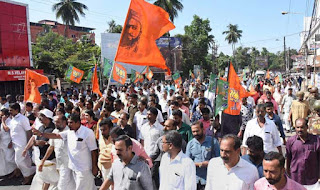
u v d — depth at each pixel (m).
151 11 5.82
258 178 3.20
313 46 17.36
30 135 6.77
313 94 8.32
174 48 40.56
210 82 7.18
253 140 3.55
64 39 38.56
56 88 19.80
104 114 6.42
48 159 5.58
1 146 6.97
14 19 21.06
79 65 30.70
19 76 20.45
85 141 4.92
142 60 5.71
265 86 14.69
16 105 6.64
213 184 3.29
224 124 6.53
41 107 7.27
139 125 6.43
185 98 9.29
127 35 5.66
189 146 4.44
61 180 5.23
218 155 4.25
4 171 7.05
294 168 4.21
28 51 22.17
